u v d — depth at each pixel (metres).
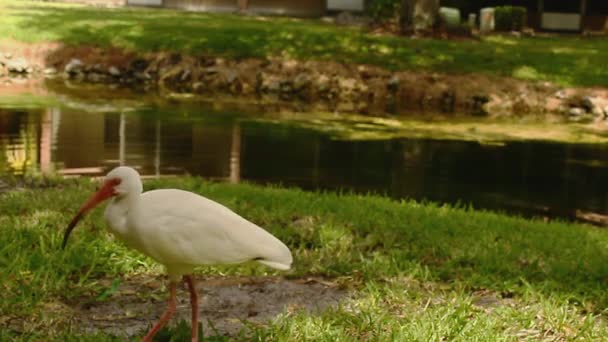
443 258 7.01
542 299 5.99
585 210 11.61
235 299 5.93
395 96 21.56
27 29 24.12
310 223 7.79
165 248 4.39
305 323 5.30
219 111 18.61
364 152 14.88
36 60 22.77
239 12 36.09
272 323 5.29
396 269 6.57
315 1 36.28
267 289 6.16
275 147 14.84
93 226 7.15
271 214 8.00
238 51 23.05
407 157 14.64
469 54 23.61
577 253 7.46
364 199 9.36
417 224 7.95
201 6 37.19
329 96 21.56
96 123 15.92
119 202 4.49
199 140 14.95
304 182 12.31
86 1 36.59
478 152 15.46
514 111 21.03
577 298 6.17
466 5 37.03
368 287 6.04
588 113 20.98
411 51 23.59
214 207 4.59
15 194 8.31
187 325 5.15
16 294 5.53
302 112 19.22
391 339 5.10
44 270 5.89
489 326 5.39
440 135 17.11
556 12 36.34
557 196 12.39
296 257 6.84
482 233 7.88
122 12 31.59
